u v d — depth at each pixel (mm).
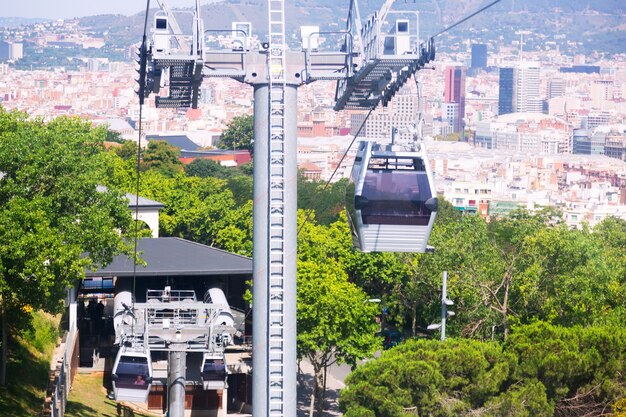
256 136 68562
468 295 187250
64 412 137125
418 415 130875
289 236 68188
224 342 147000
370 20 68625
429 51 67312
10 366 135250
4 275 114312
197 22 67750
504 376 131875
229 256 176000
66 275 116375
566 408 134875
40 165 123750
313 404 169750
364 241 75625
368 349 169375
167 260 172250
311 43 70188
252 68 68875
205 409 156875
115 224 139750
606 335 138875
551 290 182750
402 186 74875
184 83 71688
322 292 164875
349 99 75875
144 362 135500
